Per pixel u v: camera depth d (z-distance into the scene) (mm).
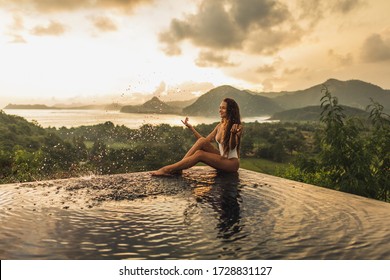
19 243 2285
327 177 5660
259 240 2355
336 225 2711
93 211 3104
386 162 5480
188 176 4816
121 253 2117
